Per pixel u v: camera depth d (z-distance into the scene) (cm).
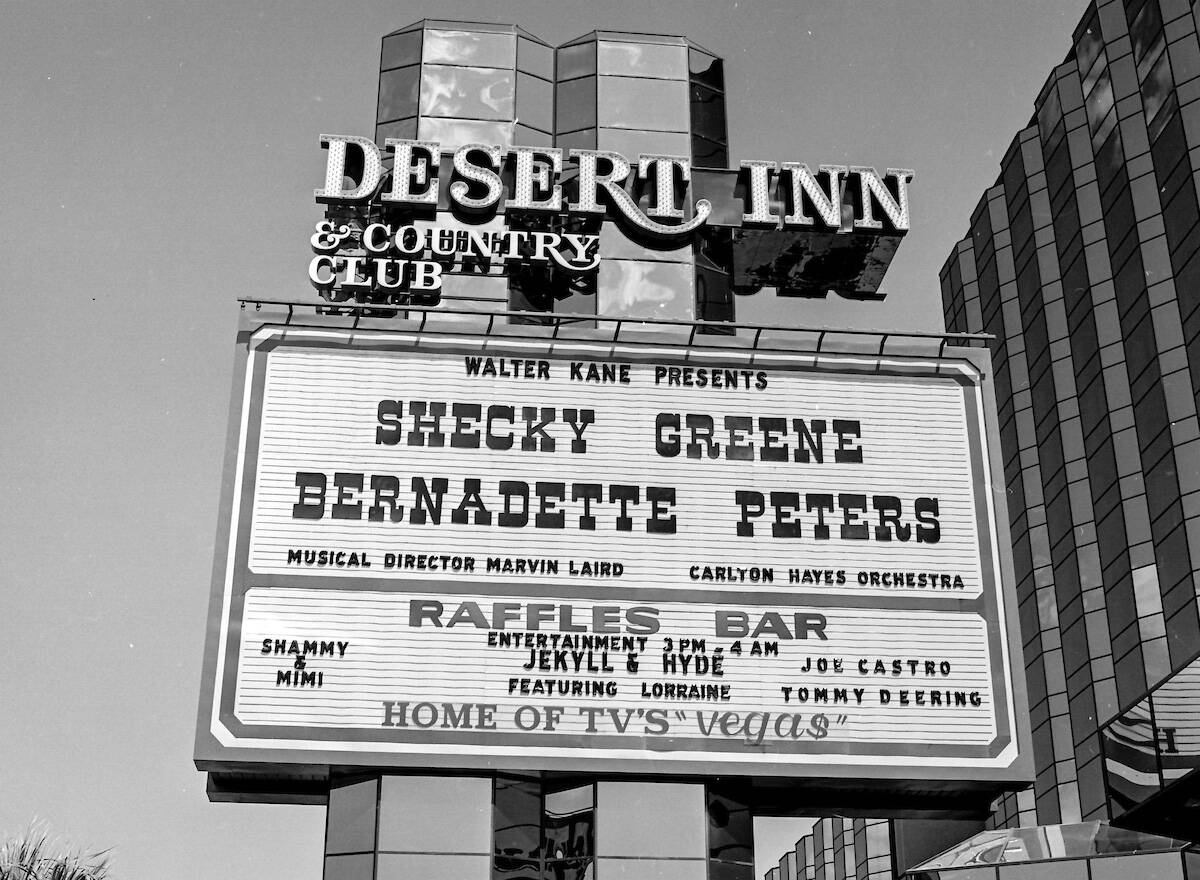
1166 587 6306
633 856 2423
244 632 2400
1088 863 4475
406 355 2650
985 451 2655
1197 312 6353
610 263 2994
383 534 2497
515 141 3212
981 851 4694
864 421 2666
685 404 2656
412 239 2900
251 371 2605
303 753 2330
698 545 2538
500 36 3334
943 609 2519
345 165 2962
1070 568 7094
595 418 2630
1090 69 7612
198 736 2325
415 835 2406
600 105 3259
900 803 2512
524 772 2384
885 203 3044
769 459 2622
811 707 2430
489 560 2494
